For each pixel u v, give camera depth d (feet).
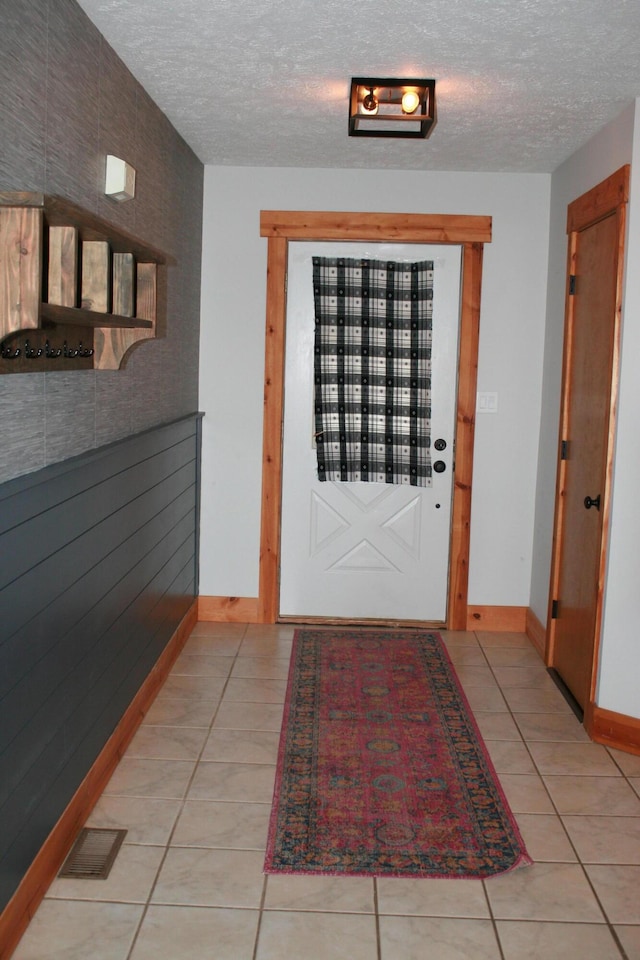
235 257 15.33
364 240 15.26
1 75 6.38
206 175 15.16
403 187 15.14
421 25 8.56
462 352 15.40
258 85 10.59
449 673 13.85
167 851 8.75
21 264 6.03
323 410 15.66
